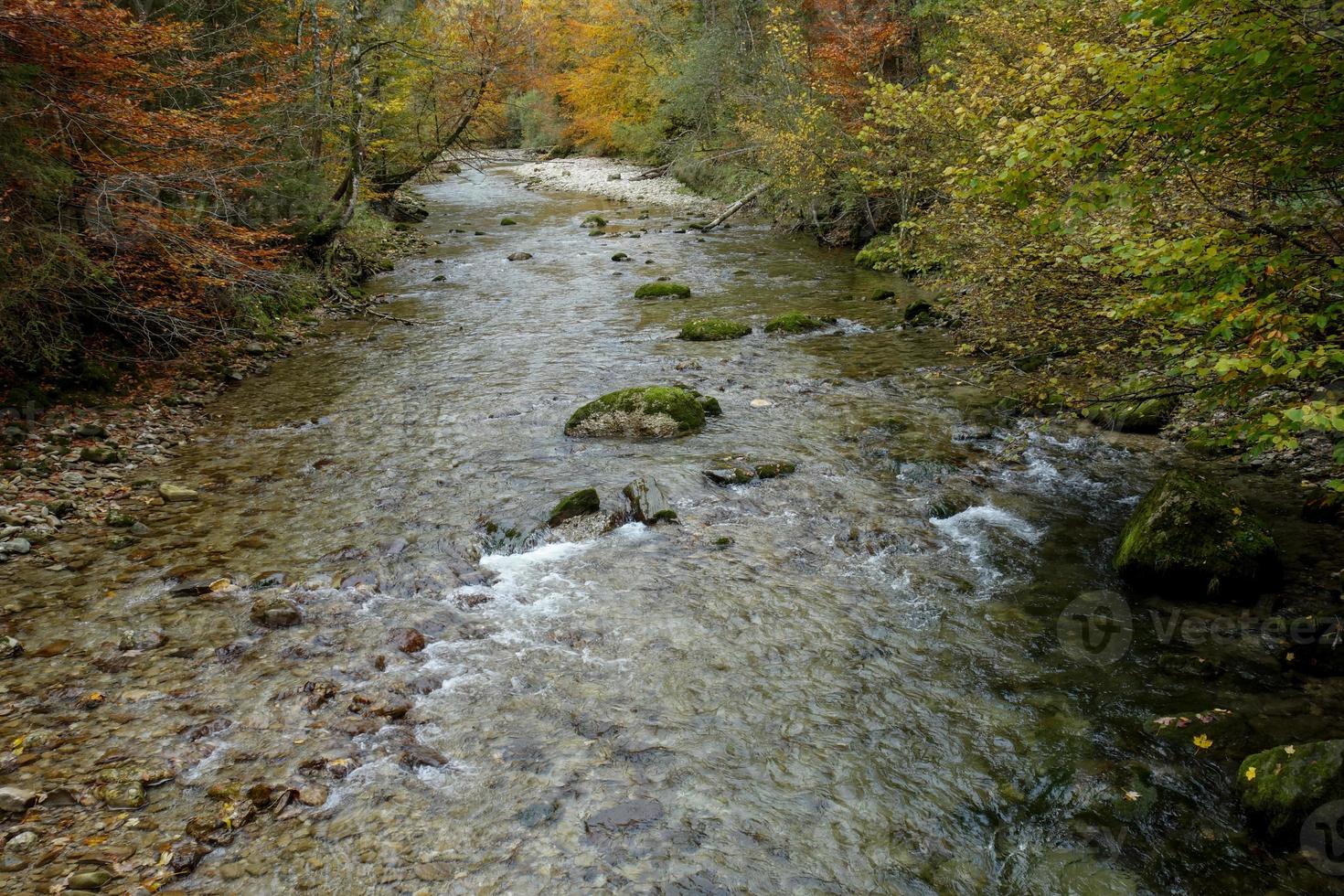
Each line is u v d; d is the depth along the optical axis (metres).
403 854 3.95
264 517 7.68
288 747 4.67
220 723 4.85
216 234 11.76
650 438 9.55
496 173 50.16
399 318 15.87
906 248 16.61
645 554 6.99
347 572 6.64
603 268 20.80
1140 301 5.14
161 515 7.72
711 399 10.44
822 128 21.53
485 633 5.86
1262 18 4.10
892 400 10.69
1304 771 3.95
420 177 30.38
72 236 9.84
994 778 4.44
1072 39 9.59
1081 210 5.08
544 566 6.84
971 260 9.42
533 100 55.97
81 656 5.51
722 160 32.84
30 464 8.49
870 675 5.33
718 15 36.41
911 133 12.66
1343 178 5.15
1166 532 6.16
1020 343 8.99
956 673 5.33
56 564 6.75
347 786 4.39
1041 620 5.88
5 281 9.27
